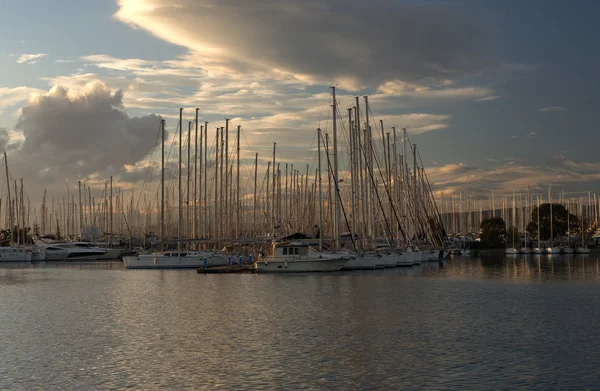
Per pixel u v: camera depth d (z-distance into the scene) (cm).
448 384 2636
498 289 6581
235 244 11188
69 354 3244
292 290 6462
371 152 10438
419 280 7800
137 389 2606
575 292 6259
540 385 2619
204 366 2966
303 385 2634
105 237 17538
